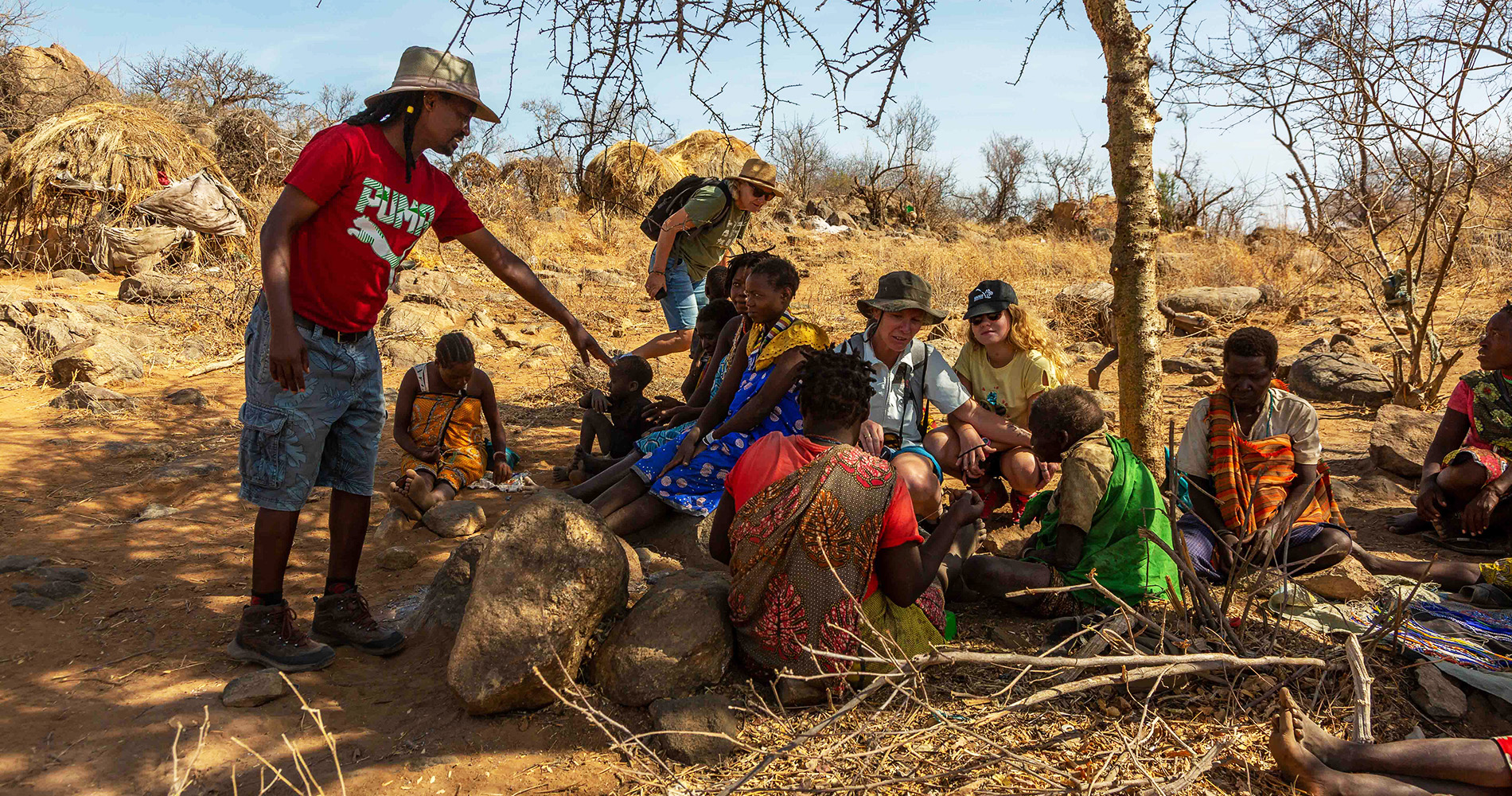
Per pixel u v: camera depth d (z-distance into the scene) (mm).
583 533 2754
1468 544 3838
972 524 3652
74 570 3562
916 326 3682
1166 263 12531
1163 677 2713
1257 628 3043
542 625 2641
